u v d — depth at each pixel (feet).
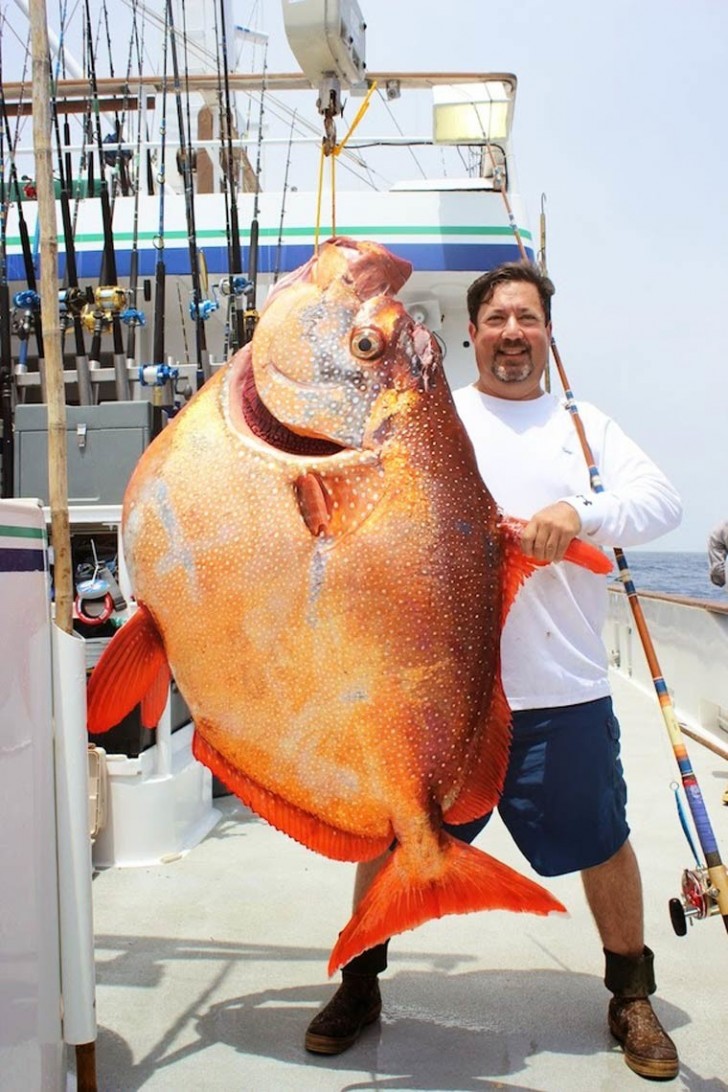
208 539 5.83
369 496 5.90
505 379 8.60
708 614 20.01
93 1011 6.90
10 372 13.96
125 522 6.06
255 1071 7.82
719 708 19.66
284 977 9.47
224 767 6.21
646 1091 7.56
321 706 5.99
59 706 6.71
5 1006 5.89
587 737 8.14
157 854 12.58
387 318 5.91
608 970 8.32
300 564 5.82
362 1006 8.32
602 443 8.76
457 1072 7.83
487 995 9.16
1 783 5.87
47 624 6.55
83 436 13.16
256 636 5.89
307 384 5.88
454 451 6.20
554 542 6.60
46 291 7.34
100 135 16.92
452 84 19.65
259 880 11.96
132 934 10.44
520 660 8.09
